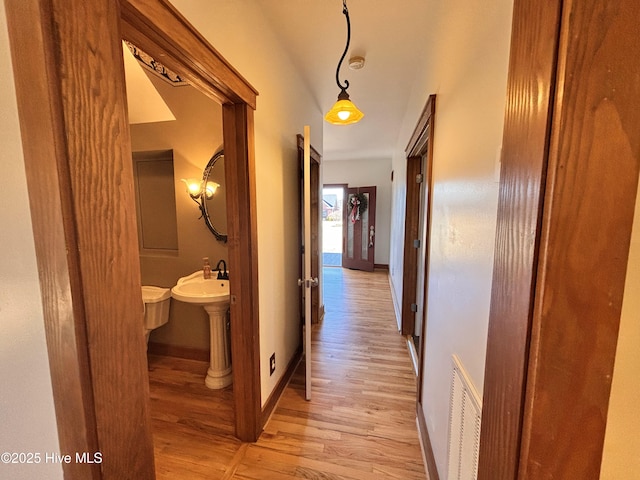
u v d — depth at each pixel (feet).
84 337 1.94
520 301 1.60
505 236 1.79
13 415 1.90
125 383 2.24
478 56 3.13
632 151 1.28
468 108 3.46
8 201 1.81
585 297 1.40
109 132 2.06
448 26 4.42
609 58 1.25
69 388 1.95
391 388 7.25
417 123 7.09
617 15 1.23
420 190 9.84
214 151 7.57
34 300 1.88
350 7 5.07
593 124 1.30
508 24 2.37
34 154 1.77
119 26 2.14
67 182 1.80
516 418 1.65
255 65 5.06
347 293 16.01
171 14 2.90
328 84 8.32
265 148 5.70
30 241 1.84
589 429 1.47
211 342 7.25
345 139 15.06
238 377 5.39
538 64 1.46
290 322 7.82
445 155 4.58
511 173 1.73
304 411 6.38
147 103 7.48
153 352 8.73
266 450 5.30
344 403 6.66
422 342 6.00
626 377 1.51
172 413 6.31
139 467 2.39
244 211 4.94
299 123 7.92
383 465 4.99
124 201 2.19
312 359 8.71
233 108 4.73
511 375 1.70
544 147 1.41
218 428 5.85
